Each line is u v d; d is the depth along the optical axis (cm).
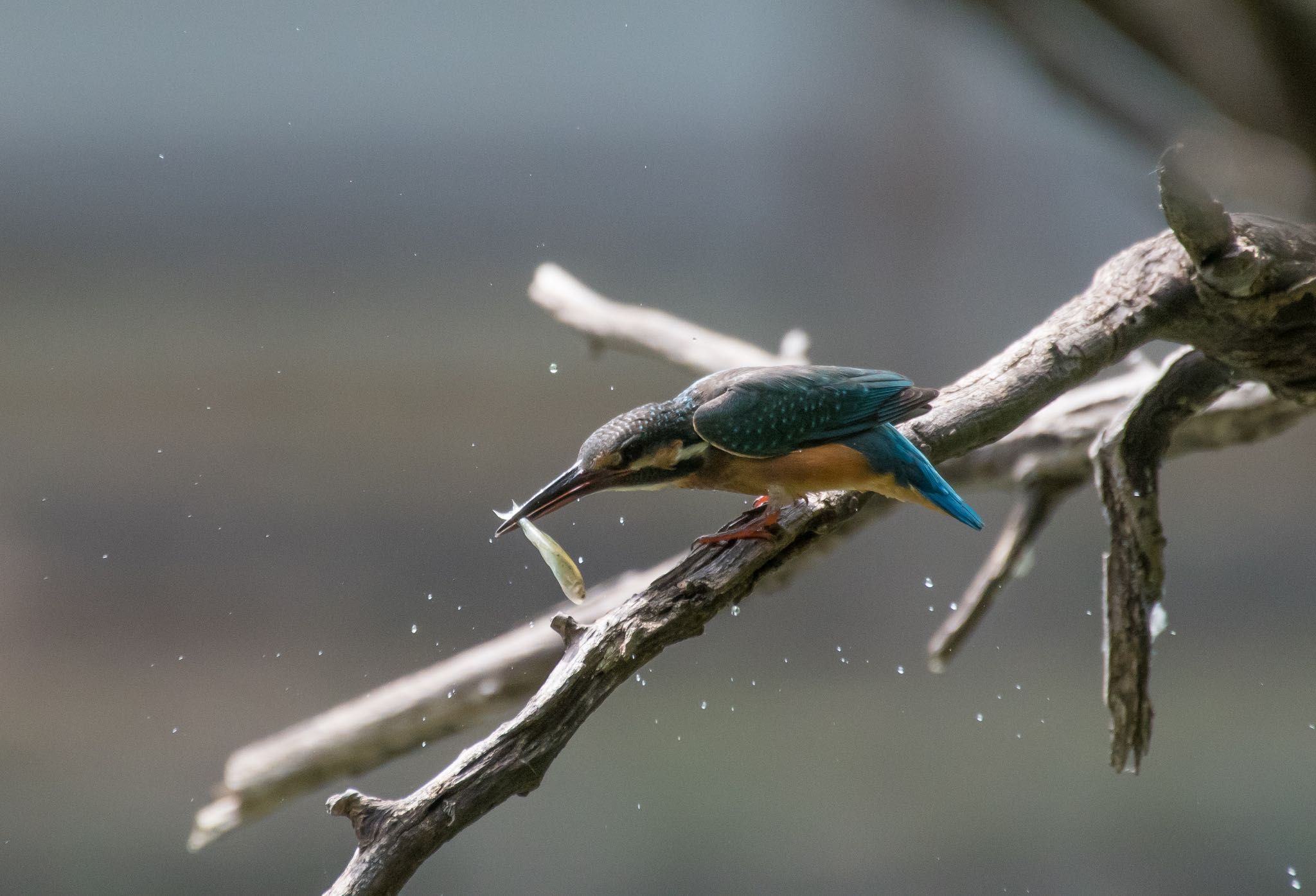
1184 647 1318
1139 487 486
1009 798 1070
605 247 2220
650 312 748
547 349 1873
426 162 2225
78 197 2086
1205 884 911
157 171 2088
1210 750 1118
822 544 591
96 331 1855
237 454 1593
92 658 1227
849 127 2109
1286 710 1176
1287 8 93
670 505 1494
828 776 1117
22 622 1262
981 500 1491
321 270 2045
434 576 1380
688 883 956
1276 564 1442
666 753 1180
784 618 1445
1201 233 393
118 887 935
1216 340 452
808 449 453
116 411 1692
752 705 1280
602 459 475
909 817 1027
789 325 2073
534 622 643
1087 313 462
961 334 2061
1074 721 1230
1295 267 420
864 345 2067
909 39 2003
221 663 1240
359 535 1461
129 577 1371
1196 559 1470
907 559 1484
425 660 1264
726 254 2205
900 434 447
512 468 1599
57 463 1556
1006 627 1441
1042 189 2022
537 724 323
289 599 1345
